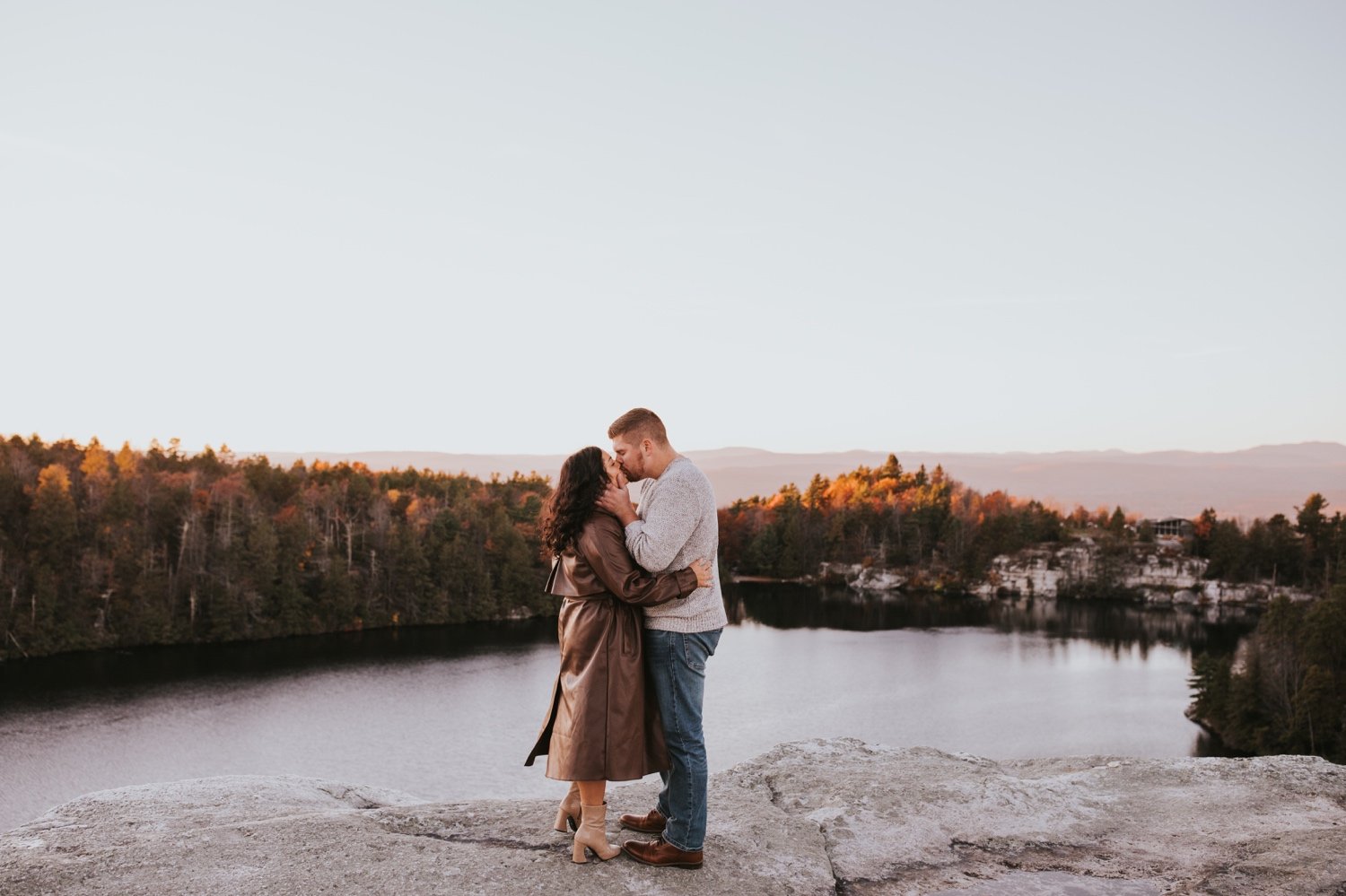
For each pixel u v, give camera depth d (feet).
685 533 11.99
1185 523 578.25
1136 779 18.81
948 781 17.88
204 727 172.76
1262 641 202.49
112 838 15.31
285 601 298.97
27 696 197.57
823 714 197.16
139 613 268.62
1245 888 13.11
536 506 424.87
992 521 536.83
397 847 13.30
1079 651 290.15
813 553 542.98
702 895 12.18
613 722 12.37
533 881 12.23
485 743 166.50
